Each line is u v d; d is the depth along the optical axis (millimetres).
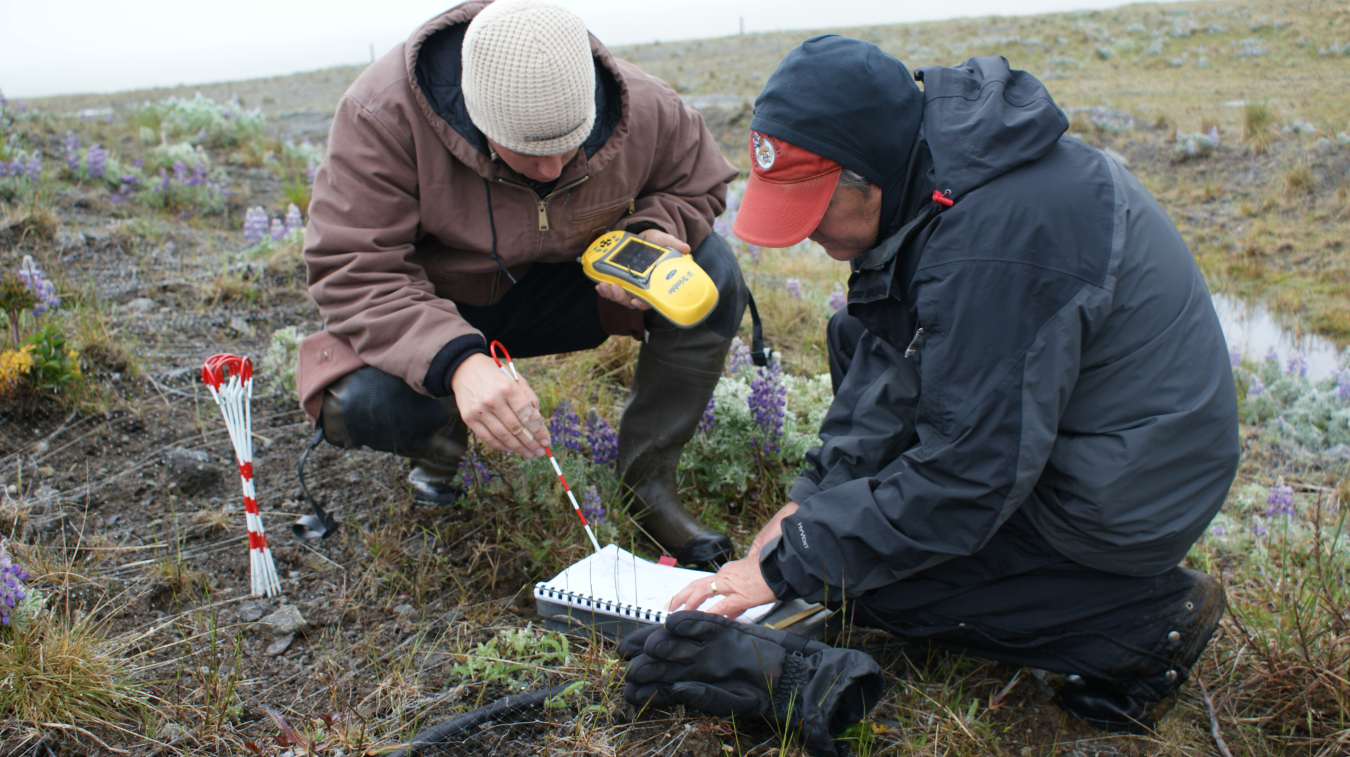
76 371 3229
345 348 2361
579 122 2055
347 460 3176
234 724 2047
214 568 2598
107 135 8375
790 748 1967
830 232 2045
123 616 2367
